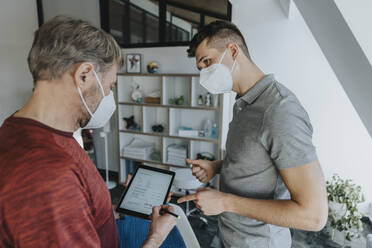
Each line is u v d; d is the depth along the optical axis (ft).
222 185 3.33
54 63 1.62
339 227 6.89
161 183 3.50
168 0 9.36
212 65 3.01
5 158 1.42
